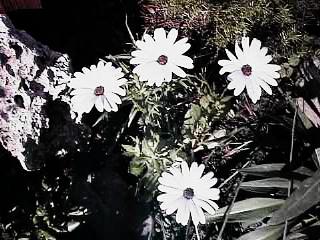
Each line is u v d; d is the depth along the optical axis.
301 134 0.42
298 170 0.38
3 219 0.38
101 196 0.45
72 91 0.37
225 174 0.45
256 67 0.35
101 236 0.44
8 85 0.38
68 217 0.40
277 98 0.45
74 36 0.49
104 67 0.37
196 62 0.48
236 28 0.49
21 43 0.38
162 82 0.38
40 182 0.41
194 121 0.42
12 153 0.39
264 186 0.37
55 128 0.40
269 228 0.38
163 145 0.41
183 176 0.35
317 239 0.37
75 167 0.44
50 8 0.48
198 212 0.34
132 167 0.43
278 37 0.48
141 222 0.45
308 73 0.43
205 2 0.51
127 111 0.47
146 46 0.36
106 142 0.46
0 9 0.42
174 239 0.44
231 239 0.43
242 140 0.45
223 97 0.43
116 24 0.50
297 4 0.49
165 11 0.51
